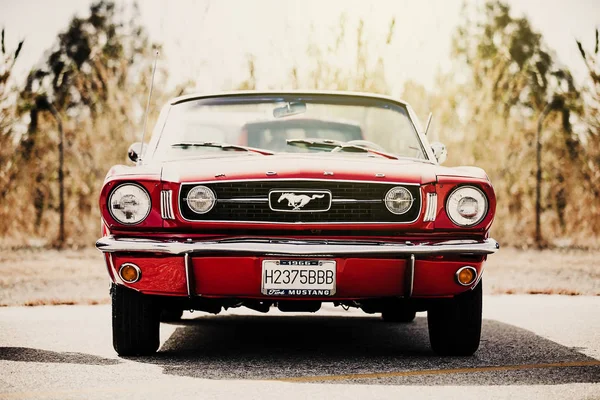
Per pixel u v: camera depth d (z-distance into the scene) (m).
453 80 15.28
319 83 14.66
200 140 5.89
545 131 15.44
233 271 4.75
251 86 14.59
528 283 9.85
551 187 15.43
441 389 4.31
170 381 4.52
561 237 15.50
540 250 14.38
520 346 5.73
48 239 14.82
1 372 4.76
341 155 5.65
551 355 5.37
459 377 4.63
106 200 4.88
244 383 4.46
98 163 14.88
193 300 5.23
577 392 4.24
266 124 6.02
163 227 4.86
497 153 15.38
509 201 15.39
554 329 6.52
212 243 4.75
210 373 4.75
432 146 6.25
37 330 6.43
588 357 5.30
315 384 4.44
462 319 5.19
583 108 15.41
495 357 5.31
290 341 6.10
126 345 5.23
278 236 4.85
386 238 4.89
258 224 4.83
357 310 8.28
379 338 6.28
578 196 15.46
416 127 6.18
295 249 4.71
